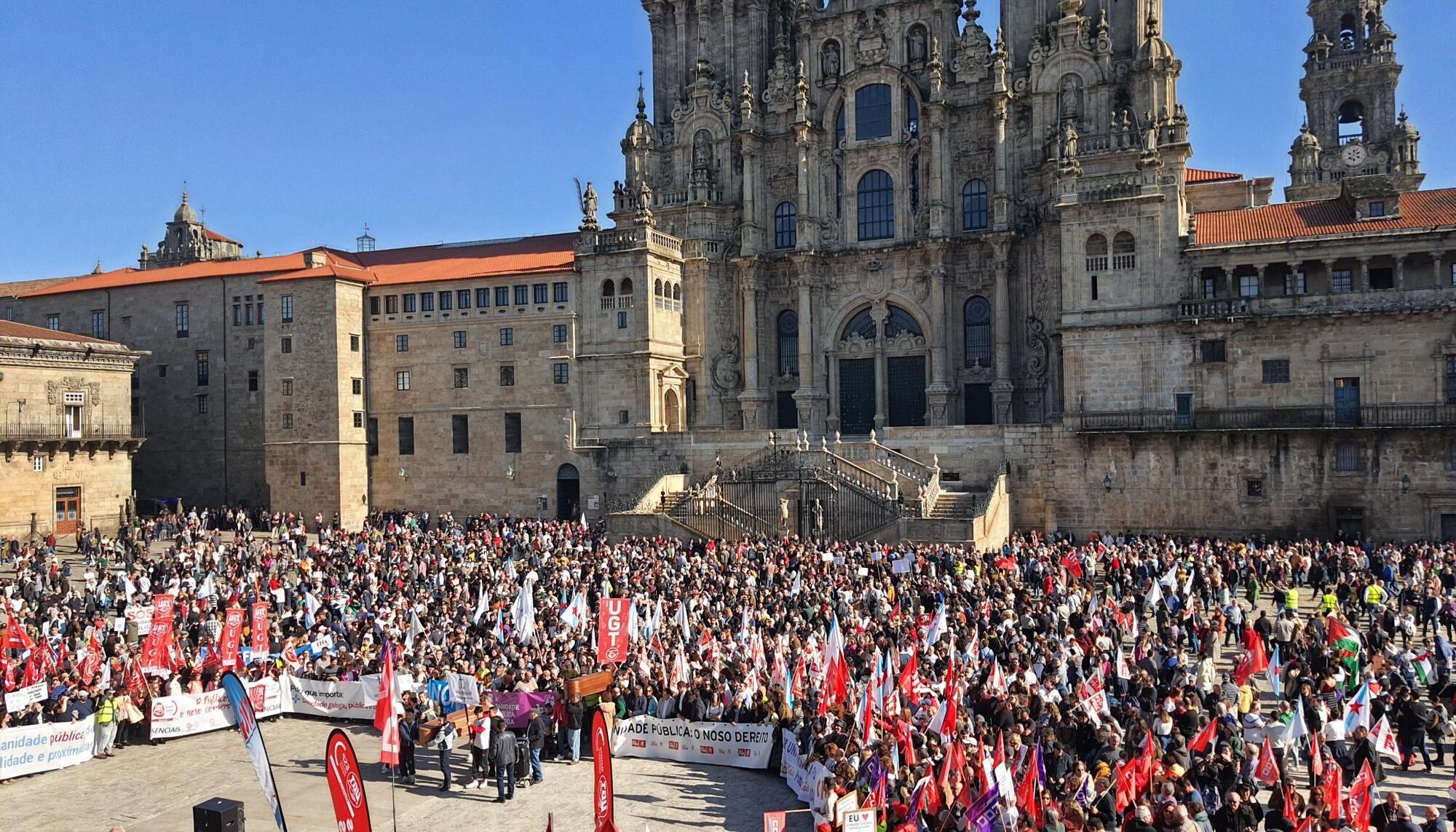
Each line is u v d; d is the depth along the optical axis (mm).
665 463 81000
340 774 17391
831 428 86312
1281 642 35281
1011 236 79375
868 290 85812
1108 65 77625
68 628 42000
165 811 28406
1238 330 67062
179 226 140375
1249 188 84125
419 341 88750
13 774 30828
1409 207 67000
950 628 37125
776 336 89562
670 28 93938
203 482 95625
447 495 87938
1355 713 26453
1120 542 60969
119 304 99312
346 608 44562
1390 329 63906
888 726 26547
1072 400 70500
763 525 67875
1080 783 21797
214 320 95312
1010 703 27281
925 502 65250
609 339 83750
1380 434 63469
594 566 50688
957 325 83688
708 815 27359
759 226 88312
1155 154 69062
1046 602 40156
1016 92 80875
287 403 87812
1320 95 104812
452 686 32812
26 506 77312
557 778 30609
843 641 35094
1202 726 27141
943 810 21406
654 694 32906
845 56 87000
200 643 41250
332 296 86625
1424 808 25750
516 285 86125
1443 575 45719
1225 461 66875
